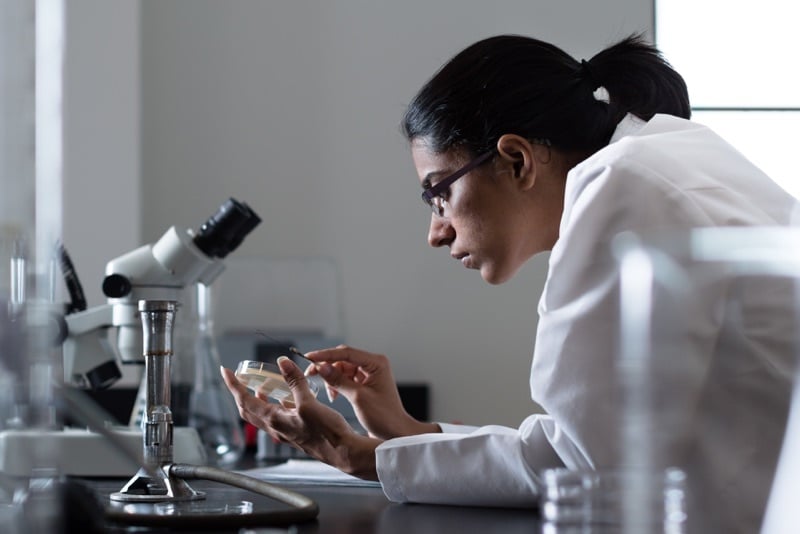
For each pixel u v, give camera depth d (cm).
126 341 195
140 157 378
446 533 110
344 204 402
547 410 128
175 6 397
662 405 69
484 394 401
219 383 220
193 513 112
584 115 155
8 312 76
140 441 171
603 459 122
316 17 403
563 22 405
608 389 123
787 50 413
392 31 404
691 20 413
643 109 160
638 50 162
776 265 76
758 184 139
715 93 415
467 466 136
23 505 77
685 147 141
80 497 90
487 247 158
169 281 195
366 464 144
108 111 371
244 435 250
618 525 66
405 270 402
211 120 398
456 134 156
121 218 371
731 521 108
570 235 128
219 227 198
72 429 176
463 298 402
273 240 400
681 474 67
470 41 405
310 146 402
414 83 404
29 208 75
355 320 400
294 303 386
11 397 77
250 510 118
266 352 355
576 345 125
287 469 180
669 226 126
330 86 403
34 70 74
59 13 368
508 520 123
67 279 202
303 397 145
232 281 384
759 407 110
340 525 116
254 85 400
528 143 154
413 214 403
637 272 71
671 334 70
